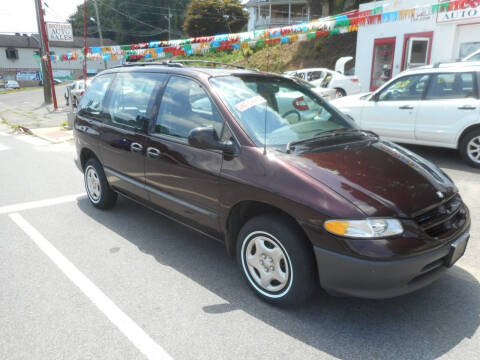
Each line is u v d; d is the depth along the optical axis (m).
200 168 3.22
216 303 3.00
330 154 3.01
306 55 26.11
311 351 2.47
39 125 14.80
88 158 5.20
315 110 3.75
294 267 2.68
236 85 3.52
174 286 3.26
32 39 66.25
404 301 2.99
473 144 6.41
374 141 3.49
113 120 4.43
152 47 13.92
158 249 3.97
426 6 9.96
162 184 3.70
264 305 2.96
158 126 3.76
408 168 2.98
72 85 21.75
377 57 14.60
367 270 2.36
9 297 3.13
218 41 12.39
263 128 3.18
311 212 2.50
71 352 2.50
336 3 24.38
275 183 2.71
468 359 2.38
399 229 2.42
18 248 4.02
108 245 4.07
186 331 2.68
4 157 8.77
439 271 2.63
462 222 2.84
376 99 7.46
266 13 44.50
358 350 2.47
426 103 6.74
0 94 39.47
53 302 3.05
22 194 5.89
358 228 2.38
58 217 4.88
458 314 2.83
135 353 2.48
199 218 3.38
